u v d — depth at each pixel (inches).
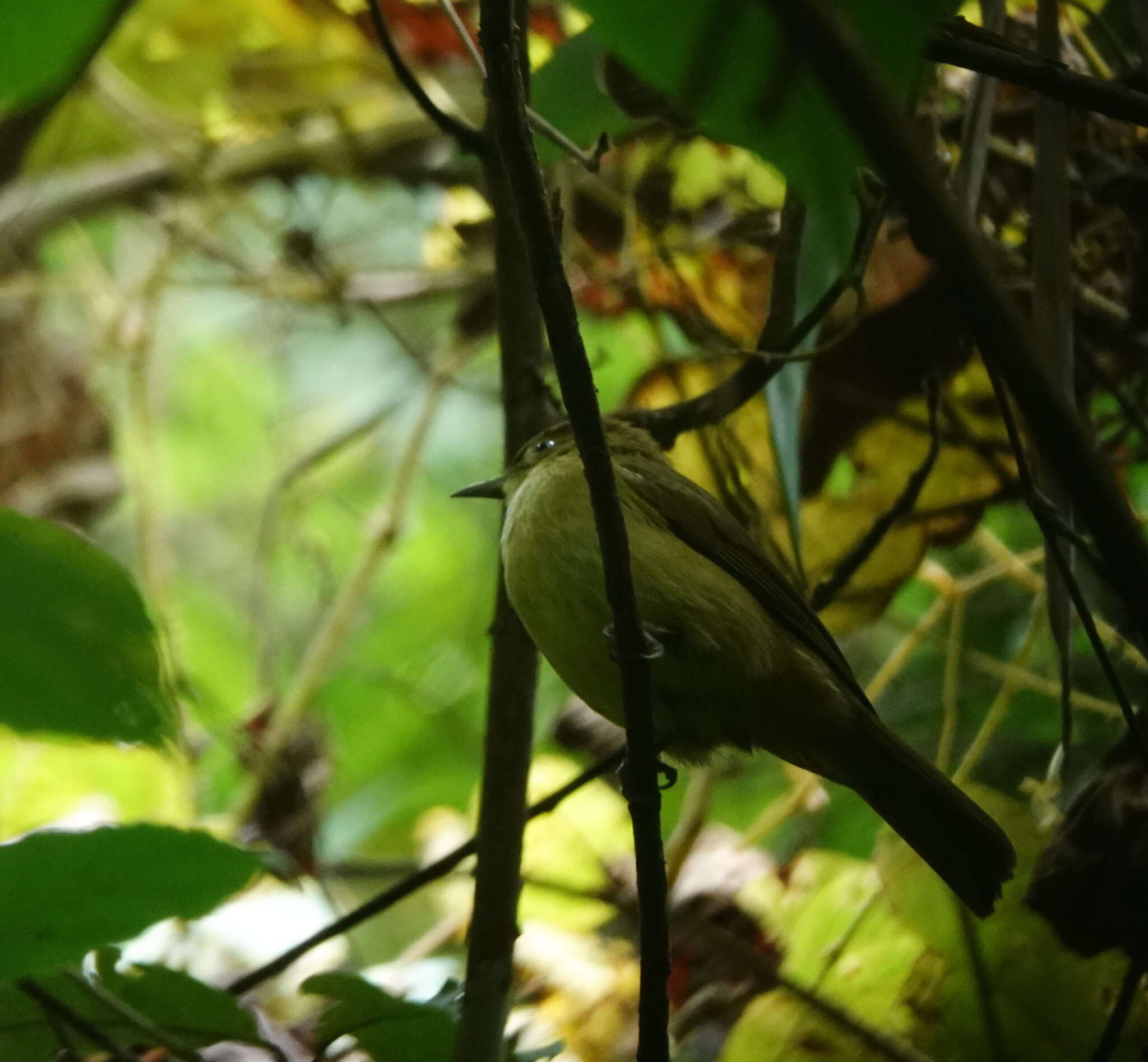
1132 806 184.7
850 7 87.4
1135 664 232.5
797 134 91.8
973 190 172.2
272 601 352.2
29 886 126.9
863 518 239.5
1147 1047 203.0
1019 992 209.6
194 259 337.4
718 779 245.0
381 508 316.5
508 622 190.7
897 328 223.9
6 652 138.2
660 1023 140.8
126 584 138.2
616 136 227.5
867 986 215.3
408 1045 165.0
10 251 324.5
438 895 295.4
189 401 391.2
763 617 191.9
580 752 241.3
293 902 241.8
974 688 268.8
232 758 277.7
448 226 294.5
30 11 108.0
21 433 317.4
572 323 123.1
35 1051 165.8
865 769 193.9
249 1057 171.8
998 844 183.8
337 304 287.6
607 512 131.2
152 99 317.7
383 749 320.2
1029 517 279.6
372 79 312.3
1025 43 217.2
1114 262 219.8
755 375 199.6
